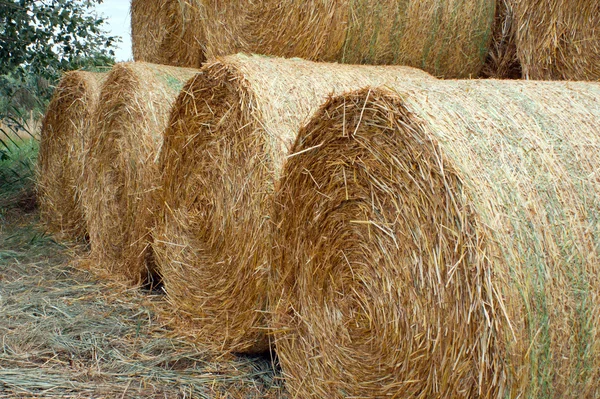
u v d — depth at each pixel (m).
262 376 3.72
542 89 3.03
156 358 3.92
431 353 2.56
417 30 5.21
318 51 4.97
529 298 2.31
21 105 8.85
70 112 6.40
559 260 2.40
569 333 2.39
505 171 2.47
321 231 3.12
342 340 3.02
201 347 4.10
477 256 2.29
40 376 3.63
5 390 3.45
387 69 4.70
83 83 6.20
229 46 5.32
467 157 2.46
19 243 6.41
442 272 2.46
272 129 3.62
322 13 4.88
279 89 3.79
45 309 4.71
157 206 4.72
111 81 5.32
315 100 3.83
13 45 7.82
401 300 2.69
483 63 5.69
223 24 5.34
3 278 5.40
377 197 2.79
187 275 4.34
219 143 4.04
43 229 6.93
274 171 3.56
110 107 5.33
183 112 4.35
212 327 4.14
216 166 4.06
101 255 5.65
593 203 2.55
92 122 5.66
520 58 4.91
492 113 2.68
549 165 2.56
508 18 5.43
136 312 4.70
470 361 2.37
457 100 2.74
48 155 6.81
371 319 2.85
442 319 2.48
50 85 8.23
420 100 2.65
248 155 3.75
